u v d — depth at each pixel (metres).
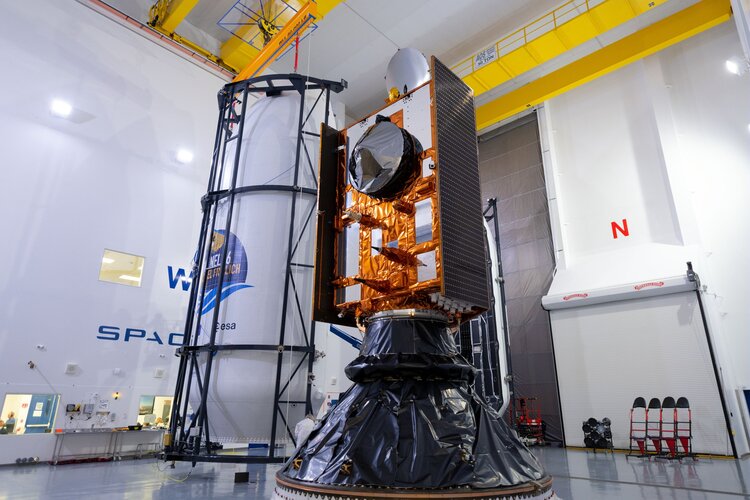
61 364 10.71
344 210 3.14
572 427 14.48
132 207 12.62
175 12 13.24
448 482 2.09
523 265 17.61
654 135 15.46
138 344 12.05
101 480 7.81
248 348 7.68
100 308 11.57
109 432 10.85
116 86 12.91
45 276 10.83
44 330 10.60
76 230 11.49
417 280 2.60
